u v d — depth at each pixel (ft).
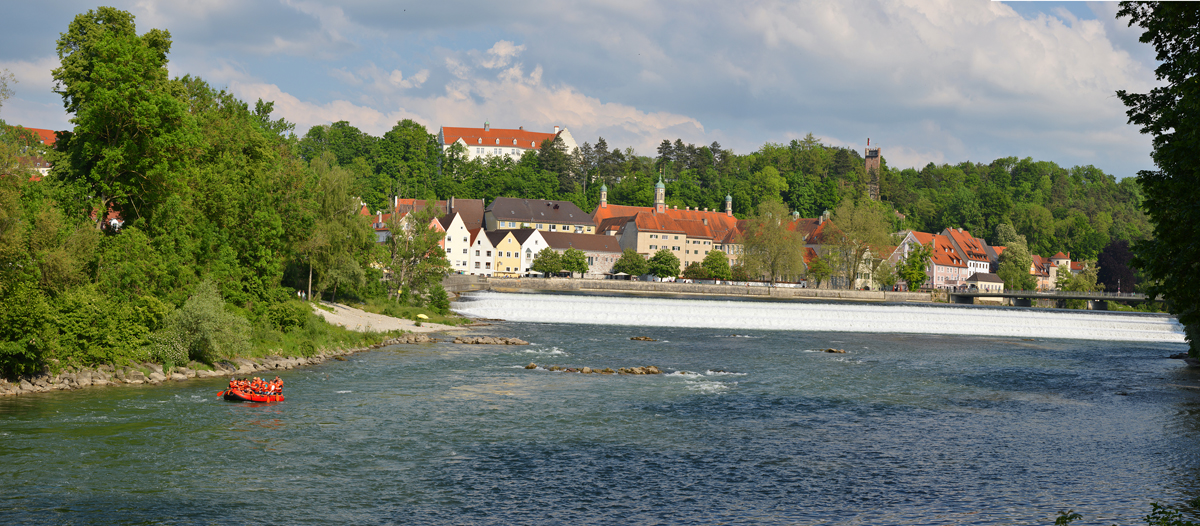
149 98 200.54
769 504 101.35
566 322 373.81
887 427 150.92
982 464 124.26
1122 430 154.20
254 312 219.82
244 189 250.37
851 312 397.19
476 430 138.72
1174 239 71.36
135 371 171.22
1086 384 218.18
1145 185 77.87
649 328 354.33
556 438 134.51
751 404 170.71
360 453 121.39
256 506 96.22
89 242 182.39
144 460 113.09
